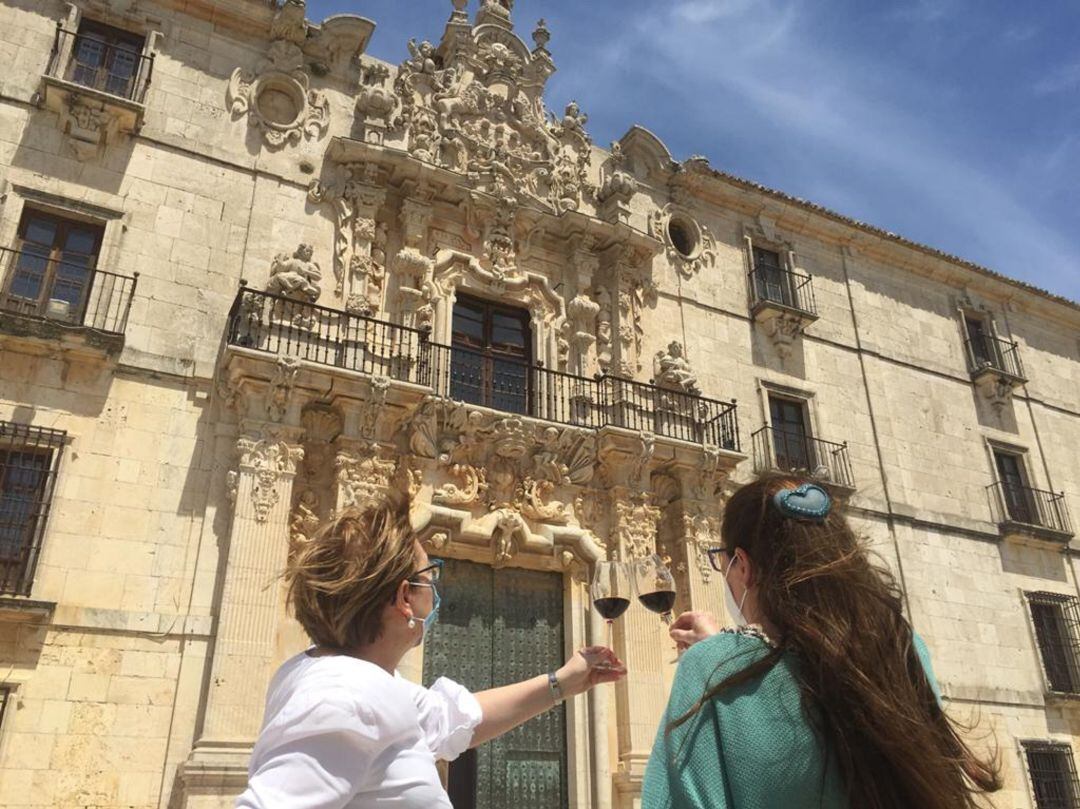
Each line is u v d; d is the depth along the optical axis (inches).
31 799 451.5
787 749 66.9
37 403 531.8
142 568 523.2
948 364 1011.3
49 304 557.6
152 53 657.6
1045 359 1104.2
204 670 511.2
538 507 665.0
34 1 635.5
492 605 657.0
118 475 538.3
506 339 749.3
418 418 630.5
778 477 88.4
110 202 605.3
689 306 850.8
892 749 66.0
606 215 816.3
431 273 710.5
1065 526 984.3
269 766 70.0
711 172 908.0
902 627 78.1
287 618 534.3
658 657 653.9
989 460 975.6
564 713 649.0
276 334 597.9
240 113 682.8
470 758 606.9
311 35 736.3
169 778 482.9
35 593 490.6
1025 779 798.5
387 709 74.2
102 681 488.7
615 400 732.0
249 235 647.8
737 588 85.8
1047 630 911.7
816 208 963.3
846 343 940.0
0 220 563.8
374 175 706.8
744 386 847.1
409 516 98.0
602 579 192.4
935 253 1035.3
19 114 597.6
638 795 600.4
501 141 798.5
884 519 858.8
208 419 575.8
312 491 590.9
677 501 725.3
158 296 597.0
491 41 857.5
